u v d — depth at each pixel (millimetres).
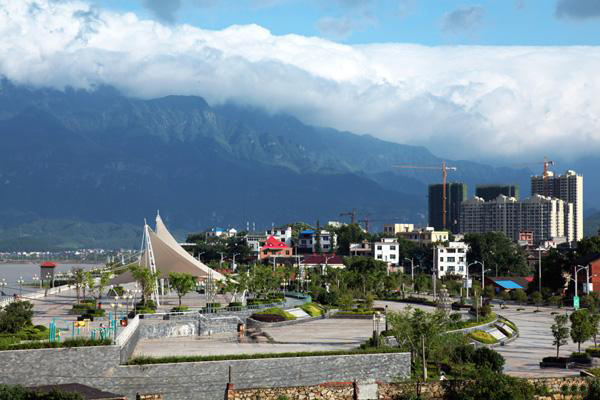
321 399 59719
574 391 63781
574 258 183375
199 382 65250
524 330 119125
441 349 77125
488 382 61219
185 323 98875
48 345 61812
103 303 127188
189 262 137875
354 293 168125
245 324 112000
